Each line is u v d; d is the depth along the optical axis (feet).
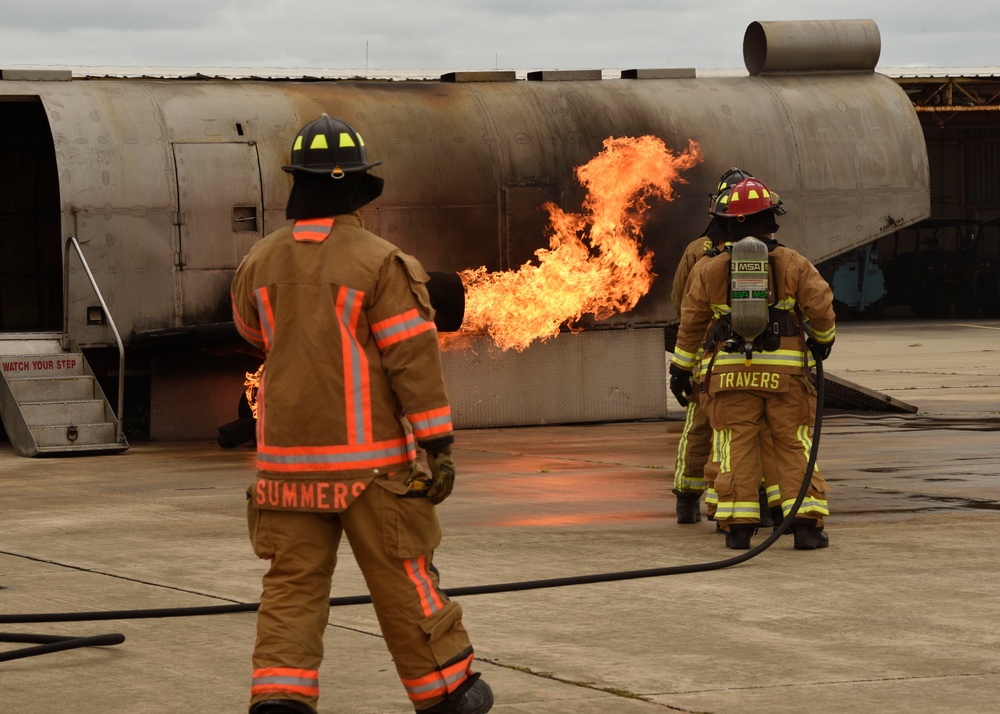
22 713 18.10
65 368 53.62
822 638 21.61
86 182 54.90
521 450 50.78
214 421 57.52
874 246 172.96
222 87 58.95
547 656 20.66
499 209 59.82
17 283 66.39
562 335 61.31
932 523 32.73
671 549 29.66
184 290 56.34
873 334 141.08
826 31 66.39
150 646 21.75
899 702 18.12
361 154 16.46
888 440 51.90
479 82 63.00
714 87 64.49
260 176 57.31
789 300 29.25
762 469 29.94
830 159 64.18
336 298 15.90
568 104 61.82
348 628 22.71
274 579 16.06
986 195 195.31
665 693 18.61
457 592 25.02
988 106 147.02
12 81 57.00
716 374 29.48
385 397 16.05
